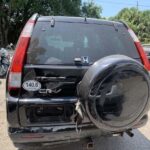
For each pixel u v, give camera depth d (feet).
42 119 10.72
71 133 10.80
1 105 21.20
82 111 10.45
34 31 11.59
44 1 111.24
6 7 105.70
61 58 11.27
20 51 10.90
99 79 9.94
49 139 10.77
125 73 10.03
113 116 10.09
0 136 15.47
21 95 10.75
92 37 12.14
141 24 189.47
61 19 12.31
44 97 10.82
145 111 10.68
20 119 10.66
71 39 11.87
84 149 13.55
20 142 10.85
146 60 12.53
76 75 11.05
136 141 14.89
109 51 11.99
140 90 10.32
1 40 106.93
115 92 10.01
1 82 30.55
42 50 11.27
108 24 12.80
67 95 11.00
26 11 111.04
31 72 10.77
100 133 11.14
